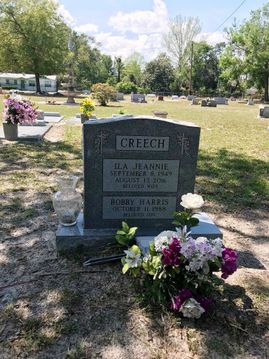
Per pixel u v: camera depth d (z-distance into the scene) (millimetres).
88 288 1254
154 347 999
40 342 1003
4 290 1239
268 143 4555
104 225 1556
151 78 27641
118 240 1363
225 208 2104
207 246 1075
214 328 1071
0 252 1491
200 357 969
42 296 1207
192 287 1111
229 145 4293
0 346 991
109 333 1047
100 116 7027
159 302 1140
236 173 2891
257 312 1145
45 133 4504
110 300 1190
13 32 16750
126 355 972
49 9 16625
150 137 1484
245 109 12445
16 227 1725
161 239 1131
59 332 1044
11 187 2307
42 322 1083
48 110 8641
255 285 1289
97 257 1438
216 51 29094
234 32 19656
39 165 2910
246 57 19578
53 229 1712
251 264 1475
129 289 1249
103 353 976
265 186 2521
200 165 3123
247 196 2316
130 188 1537
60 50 17344
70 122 6023
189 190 1586
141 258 1190
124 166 1503
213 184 2555
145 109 9812
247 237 1742
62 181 1545
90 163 1474
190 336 1037
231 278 1329
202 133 5363
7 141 3885
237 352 989
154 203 1577
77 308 1149
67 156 3262
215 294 1224
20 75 27547
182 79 27516
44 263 1411
